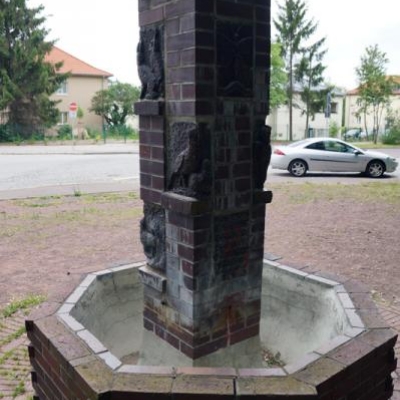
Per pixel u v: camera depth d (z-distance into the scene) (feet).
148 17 8.66
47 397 8.44
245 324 9.43
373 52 109.50
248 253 9.23
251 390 6.58
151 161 9.18
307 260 21.20
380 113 124.67
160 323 9.48
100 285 10.98
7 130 103.60
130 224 27.81
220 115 8.30
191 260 8.45
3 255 21.59
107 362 7.27
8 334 13.73
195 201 8.18
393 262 20.89
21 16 101.91
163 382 6.75
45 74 104.32
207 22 7.82
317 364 7.21
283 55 119.65
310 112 122.31
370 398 7.89
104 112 133.49
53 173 50.21
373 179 47.96
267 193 9.23
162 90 8.65
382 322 8.52
